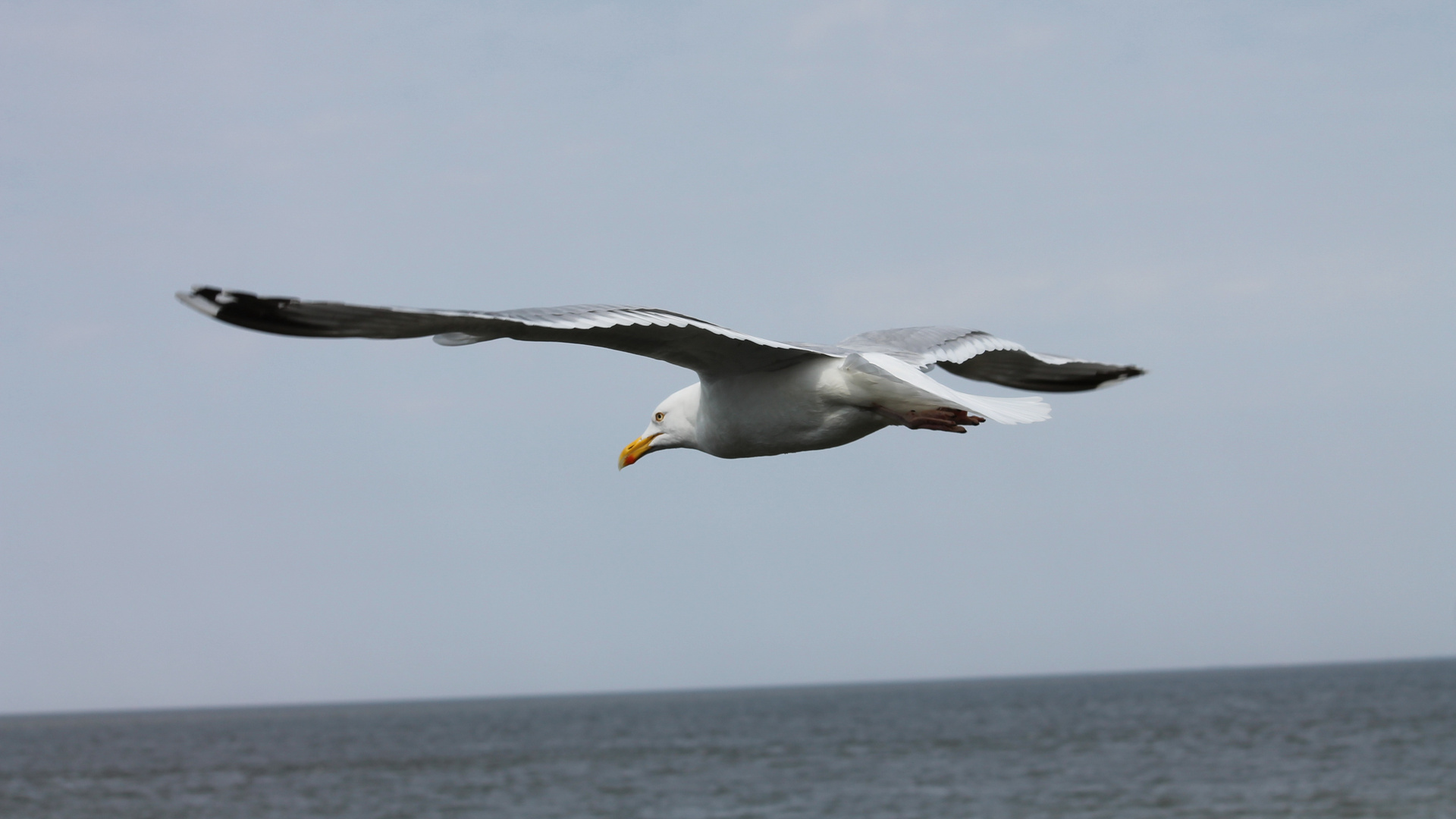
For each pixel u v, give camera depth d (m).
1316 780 43.84
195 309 4.76
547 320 5.68
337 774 64.62
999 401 7.06
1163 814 36.38
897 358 8.01
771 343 6.81
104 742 122.81
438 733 124.44
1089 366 9.28
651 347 7.75
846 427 8.30
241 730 156.75
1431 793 39.06
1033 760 57.72
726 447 8.86
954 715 124.19
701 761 65.12
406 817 42.75
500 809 44.34
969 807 40.06
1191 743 64.88
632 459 9.49
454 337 5.75
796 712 157.38
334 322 5.16
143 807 48.59
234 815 44.75
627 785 52.12
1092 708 130.25
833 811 40.44
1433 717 81.88
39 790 57.19
